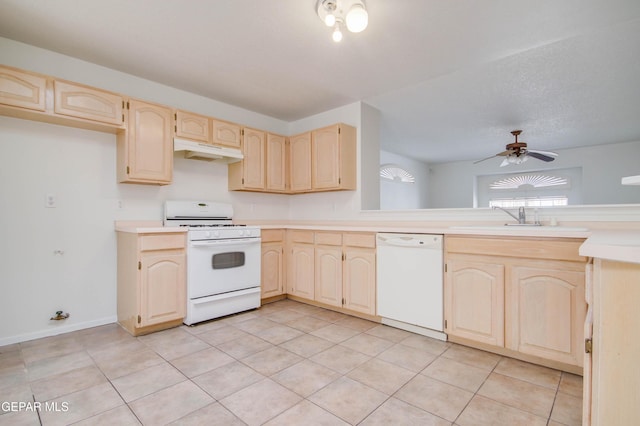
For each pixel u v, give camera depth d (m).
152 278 2.58
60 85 2.35
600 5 1.98
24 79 2.21
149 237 2.56
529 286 2.03
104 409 1.57
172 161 2.92
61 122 2.50
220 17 2.09
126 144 2.66
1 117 2.34
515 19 2.12
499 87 3.30
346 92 3.38
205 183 3.50
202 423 1.47
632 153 5.47
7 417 1.50
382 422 1.48
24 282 2.43
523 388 1.77
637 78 3.10
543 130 4.87
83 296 2.70
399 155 6.82
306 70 2.86
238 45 2.44
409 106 3.82
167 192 3.20
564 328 1.91
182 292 2.76
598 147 5.75
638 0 1.93
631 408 0.75
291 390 1.75
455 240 2.36
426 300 2.51
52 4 1.94
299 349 2.29
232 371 1.96
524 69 2.90
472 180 7.27
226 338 2.50
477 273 2.25
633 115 4.17
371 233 2.86
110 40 2.37
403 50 2.52
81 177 2.68
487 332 2.20
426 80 3.10
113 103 2.59
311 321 2.91
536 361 2.06
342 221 3.75
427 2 1.94
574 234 1.86
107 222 2.82
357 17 1.77
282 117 4.19
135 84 2.97
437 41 2.40
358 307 2.95
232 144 3.40
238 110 3.80
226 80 3.07
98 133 2.77
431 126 4.70
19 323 2.41
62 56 2.57
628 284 0.75
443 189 7.63
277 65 2.76
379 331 2.66
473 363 2.08
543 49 2.54
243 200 3.85
